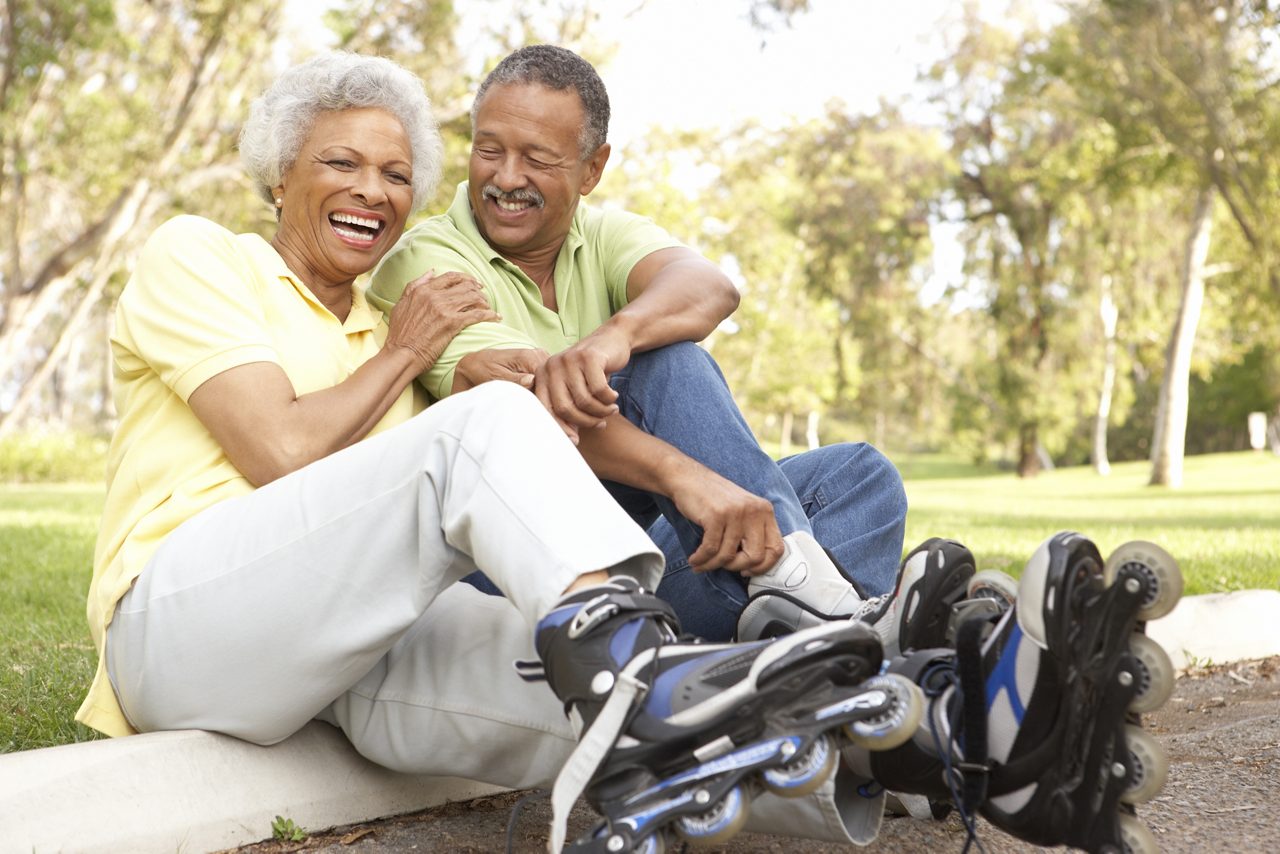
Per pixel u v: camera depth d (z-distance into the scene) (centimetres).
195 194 1919
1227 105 1836
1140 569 117
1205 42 1861
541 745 159
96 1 1612
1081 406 3017
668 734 122
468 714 159
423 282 197
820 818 138
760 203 3108
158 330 176
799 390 4278
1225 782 187
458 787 185
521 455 139
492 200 216
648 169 2573
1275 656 317
